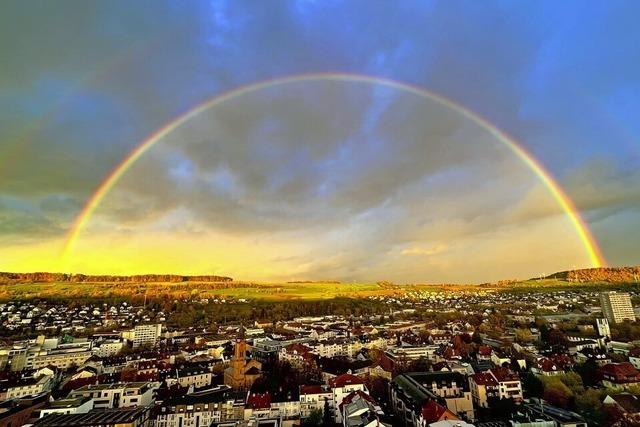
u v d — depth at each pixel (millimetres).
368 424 100375
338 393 147000
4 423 128125
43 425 118875
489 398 146125
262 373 192375
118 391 157000
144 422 134625
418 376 150625
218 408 144375
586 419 122688
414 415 119312
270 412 143250
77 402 142125
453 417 106938
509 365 193375
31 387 180375
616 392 138875
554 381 149750
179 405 144500
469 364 187250
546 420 117125
